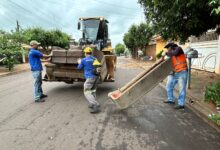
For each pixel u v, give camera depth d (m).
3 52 15.41
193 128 4.84
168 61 6.06
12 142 4.13
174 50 6.01
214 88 6.01
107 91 8.60
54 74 7.80
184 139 4.27
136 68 19.92
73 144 4.05
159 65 5.98
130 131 4.66
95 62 5.95
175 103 6.92
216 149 3.87
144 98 7.56
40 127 4.86
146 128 4.84
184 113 5.90
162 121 5.28
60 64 7.65
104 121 5.26
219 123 4.65
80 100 7.18
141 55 37.38
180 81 6.19
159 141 4.18
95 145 4.01
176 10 6.40
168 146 3.98
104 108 6.34
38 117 5.52
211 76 11.54
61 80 8.05
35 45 6.84
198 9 6.45
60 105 6.60
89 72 5.95
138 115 5.73
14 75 14.35
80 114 5.77
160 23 7.75
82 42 12.60
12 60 16.25
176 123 5.15
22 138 4.30
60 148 3.89
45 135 4.44
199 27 8.00
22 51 17.73
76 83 10.21
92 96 5.95
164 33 8.33
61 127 4.87
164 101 7.00
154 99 7.44
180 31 8.09
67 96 7.71
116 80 11.50
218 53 12.55
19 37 17.75
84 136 4.40
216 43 12.80
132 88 5.67
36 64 6.85
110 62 7.96
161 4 6.58
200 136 4.42
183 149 3.86
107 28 13.17
